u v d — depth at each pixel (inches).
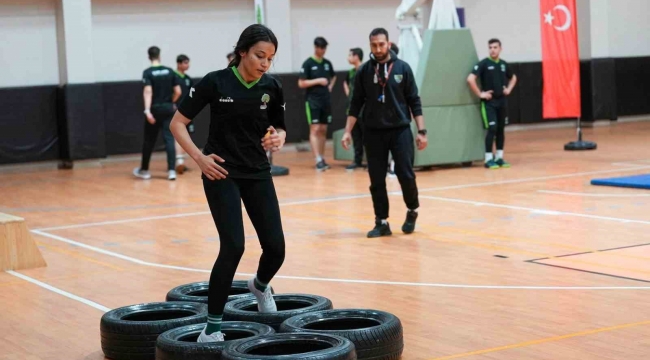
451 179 486.6
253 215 175.5
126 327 183.6
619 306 213.6
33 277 279.7
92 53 633.6
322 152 561.9
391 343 173.3
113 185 525.7
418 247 303.6
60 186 532.1
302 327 177.3
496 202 398.6
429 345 186.5
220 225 168.7
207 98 168.7
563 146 641.6
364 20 747.4
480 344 185.8
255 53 164.9
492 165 530.0
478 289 238.4
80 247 331.6
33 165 636.1
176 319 185.9
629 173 476.1
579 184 444.1
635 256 274.1
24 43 632.4
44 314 230.1
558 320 202.8
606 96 796.6
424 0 539.5
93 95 633.6
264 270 181.9
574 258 274.8
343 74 735.1
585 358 172.9
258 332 175.2
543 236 314.5
